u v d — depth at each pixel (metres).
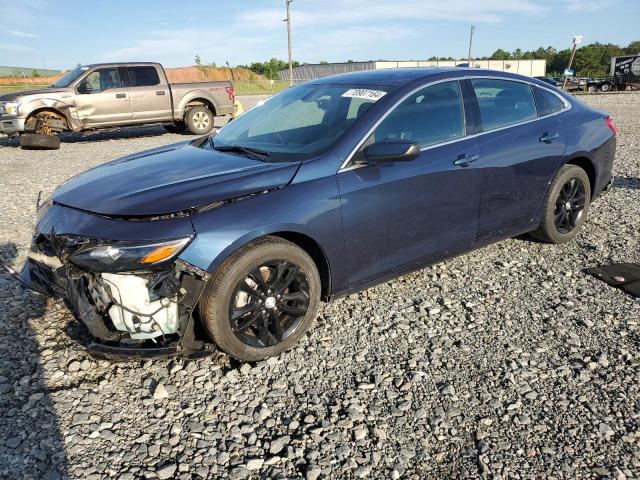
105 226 2.71
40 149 12.05
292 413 2.65
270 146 3.51
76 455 2.36
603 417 2.60
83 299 2.79
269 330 3.08
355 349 3.20
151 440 2.47
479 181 3.81
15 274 3.44
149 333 2.73
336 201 3.10
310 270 3.11
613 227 5.33
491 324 3.48
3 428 2.52
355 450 2.40
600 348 3.18
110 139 13.95
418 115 3.57
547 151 4.26
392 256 3.50
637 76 35.84
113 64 12.66
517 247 4.83
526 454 2.38
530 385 2.85
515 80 4.28
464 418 2.61
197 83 13.95
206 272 2.67
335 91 3.85
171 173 3.18
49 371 2.97
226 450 2.41
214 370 3.00
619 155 9.15
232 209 2.79
